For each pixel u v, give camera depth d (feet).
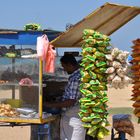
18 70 19.38
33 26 20.31
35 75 18.97
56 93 20.86
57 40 18.86
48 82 20.75
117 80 16.96
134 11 19.43
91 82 17.47
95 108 17.60
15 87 19.51
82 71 17.71
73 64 19.60
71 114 19.40
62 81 21.24
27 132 35.70
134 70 16.63
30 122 18.75
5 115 19.31
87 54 17.43
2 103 19.88
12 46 19.83
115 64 16.96
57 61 22.12
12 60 19.51
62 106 19.20
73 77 19.17
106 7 17.40
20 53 19.74
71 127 19.44
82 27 18.74
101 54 17.35
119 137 20.27
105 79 17.60
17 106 19.53
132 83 17.03
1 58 19.66
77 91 19.04
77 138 19.36
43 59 18.43
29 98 19.13
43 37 18.40
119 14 19.20
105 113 17.98
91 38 17.37
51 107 19.51
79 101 18.12
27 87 19.17
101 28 20.53
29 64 19.07
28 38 19.13
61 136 19.81
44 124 21.01
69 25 19.67
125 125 20.18
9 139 32.60
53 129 21.13
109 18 19.31
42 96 19.29
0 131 36.37
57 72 22.02
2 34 19.26
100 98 17.62
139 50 16.51
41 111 18.69
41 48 18.31
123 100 61.77
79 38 20.47
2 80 19.72
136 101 16.75
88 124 17.81
